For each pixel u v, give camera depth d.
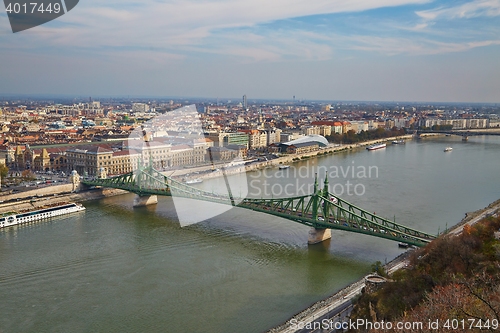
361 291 124.44
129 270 152.75
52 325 117.94
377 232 171.38
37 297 133.12
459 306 70.94
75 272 150.75
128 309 126.12
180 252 171.00
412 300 101.12
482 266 106.94
